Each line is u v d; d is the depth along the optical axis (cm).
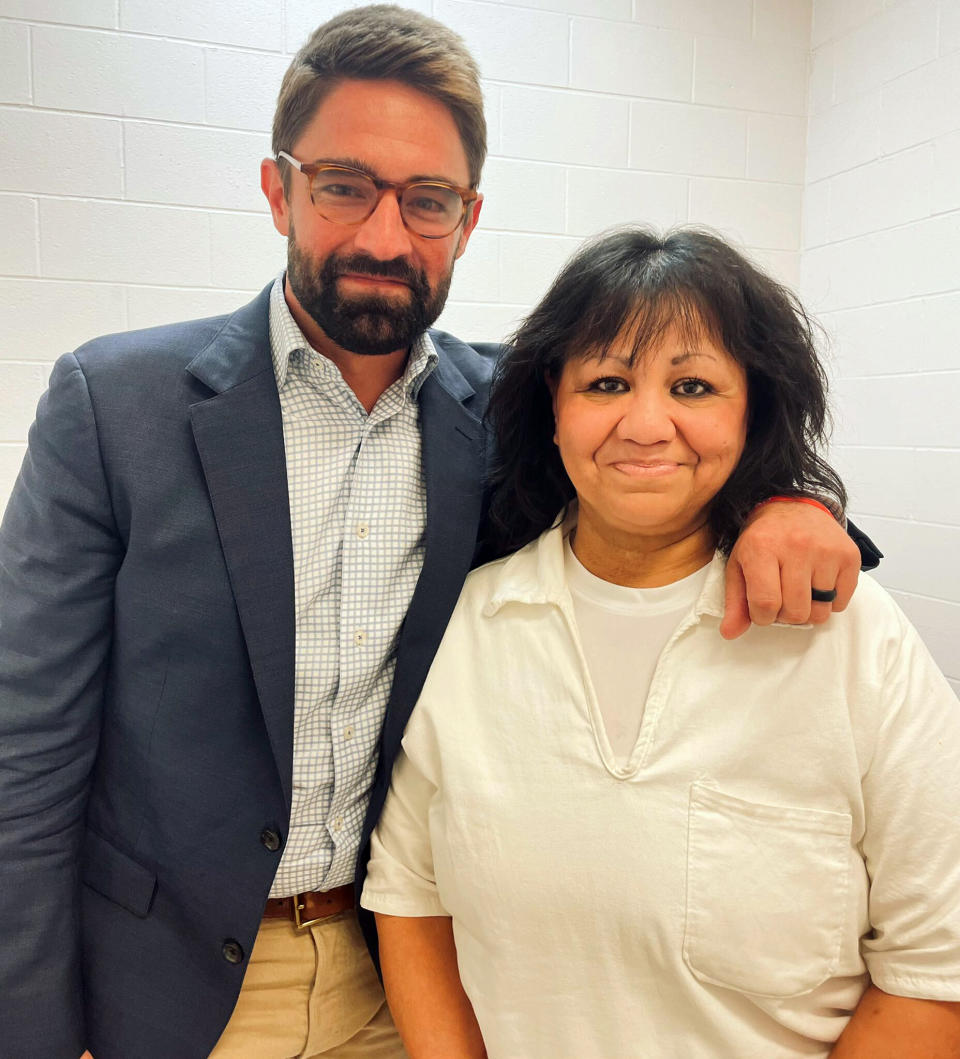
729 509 92
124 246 199
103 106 194
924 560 219
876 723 83
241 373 100
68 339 198
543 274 230
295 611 100
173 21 196
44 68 190
